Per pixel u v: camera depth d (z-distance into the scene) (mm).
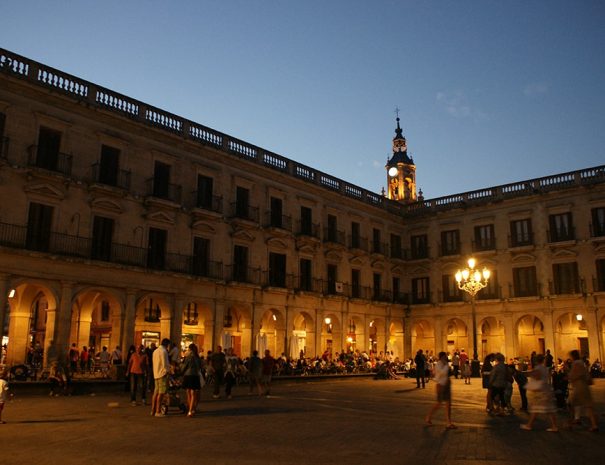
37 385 21562
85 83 29359
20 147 26562
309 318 40656
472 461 9750
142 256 30453
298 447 10859
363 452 10438
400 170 88750
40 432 12445
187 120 34281
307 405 18656
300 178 41188
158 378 15359
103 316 34844
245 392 23734
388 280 48312
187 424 13781
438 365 14148
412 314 48938
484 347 46562
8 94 26500
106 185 29031
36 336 35594
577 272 41125
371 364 39000
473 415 16531
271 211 38812
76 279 27125
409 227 50719
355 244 45656
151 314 34000
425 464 9469
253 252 37125
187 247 33188
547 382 13531
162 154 32625
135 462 9391
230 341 34094
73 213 28109
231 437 11906
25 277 25547
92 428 13039
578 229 41531
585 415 16266
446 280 47719
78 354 28391
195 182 34281
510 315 43719
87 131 29328
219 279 33938
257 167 38156
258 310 36656
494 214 45844
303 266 40938
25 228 26047
